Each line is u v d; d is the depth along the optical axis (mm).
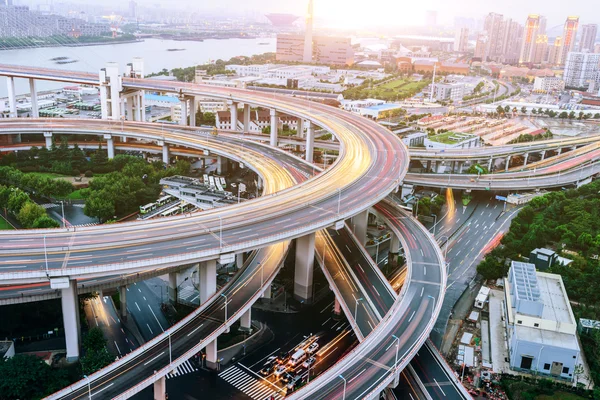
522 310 193875
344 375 160500
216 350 190000
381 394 168875
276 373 186375
